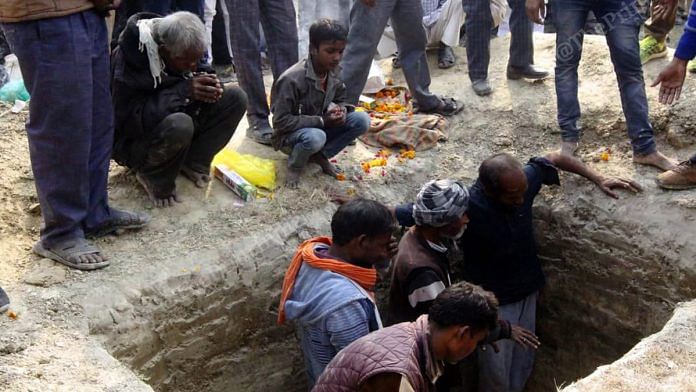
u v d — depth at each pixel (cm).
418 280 441
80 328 418
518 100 636
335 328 379
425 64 621
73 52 418
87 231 474
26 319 414
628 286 515
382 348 286
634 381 365
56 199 445
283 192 532
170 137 471
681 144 553
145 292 447
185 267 465
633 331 520
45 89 418
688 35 469
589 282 537
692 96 574
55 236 456
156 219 500
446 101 631
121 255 467
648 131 534
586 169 528
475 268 506
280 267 497
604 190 522
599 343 546
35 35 410
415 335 291
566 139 555
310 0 699
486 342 420
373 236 386
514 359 534
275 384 515
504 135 605
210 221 503
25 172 543
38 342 399
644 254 499
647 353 383
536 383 593
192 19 457
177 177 535
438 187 438
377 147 599
